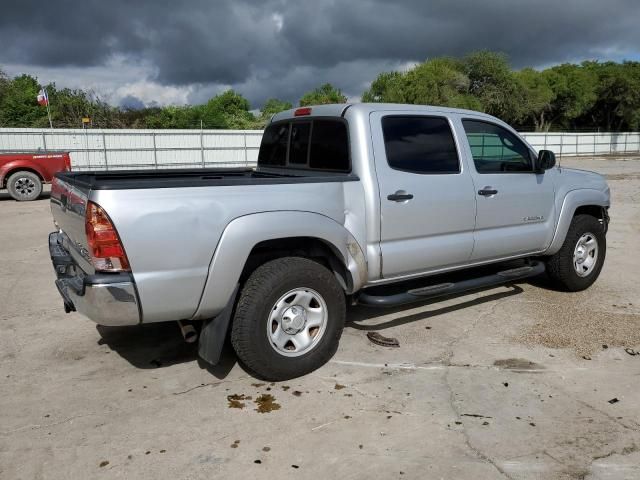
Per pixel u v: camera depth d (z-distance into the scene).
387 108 4.52
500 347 4.61
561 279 5.95
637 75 58.09
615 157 45.47
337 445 3.19
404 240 4.54
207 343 3.79
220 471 2.96
